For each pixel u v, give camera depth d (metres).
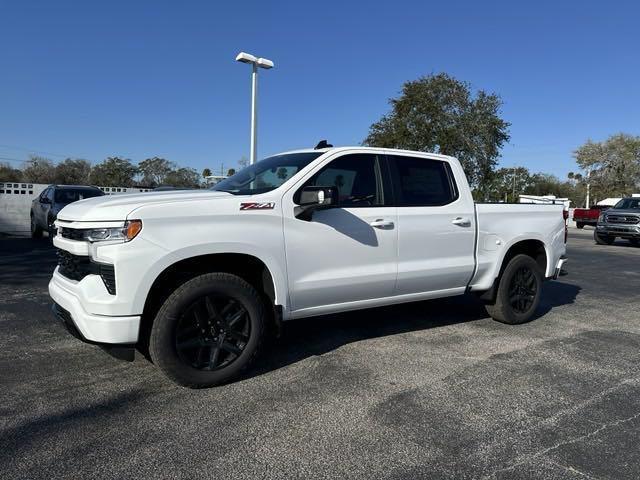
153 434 3.24
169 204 3.80
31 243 14.63
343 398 3.86
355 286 4.71
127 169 65.38
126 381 4.11
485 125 32.19
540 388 4.14
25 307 6.52
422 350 5.07
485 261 5.72
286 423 3.43
